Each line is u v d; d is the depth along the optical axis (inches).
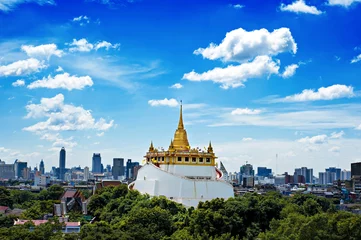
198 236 7810.0
